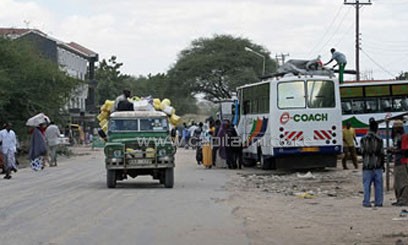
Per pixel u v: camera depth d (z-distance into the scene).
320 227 17.62
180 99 120.38
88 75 126.25
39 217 19.53
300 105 36.84
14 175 38.03
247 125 42.47
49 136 46.66
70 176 37.06
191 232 16.78
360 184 30.38
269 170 39.72
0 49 56.75
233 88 107.44
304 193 26.61
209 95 114.19
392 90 46.06
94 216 19.72
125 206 22.17
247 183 31.52
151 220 18.92
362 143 21.92
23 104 56.34
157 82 130.75
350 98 46.25
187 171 40.06
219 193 26.70
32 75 57.12
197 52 114.12
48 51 100.06
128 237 15.98
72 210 21.16
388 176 26.89
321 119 36.94
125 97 31.91
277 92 36.94
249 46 111.75
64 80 60.00
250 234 16.48
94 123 109.00
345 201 23.89
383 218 19.11
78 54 118.75
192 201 23.78
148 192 26.97
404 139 21.89
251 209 21.56
